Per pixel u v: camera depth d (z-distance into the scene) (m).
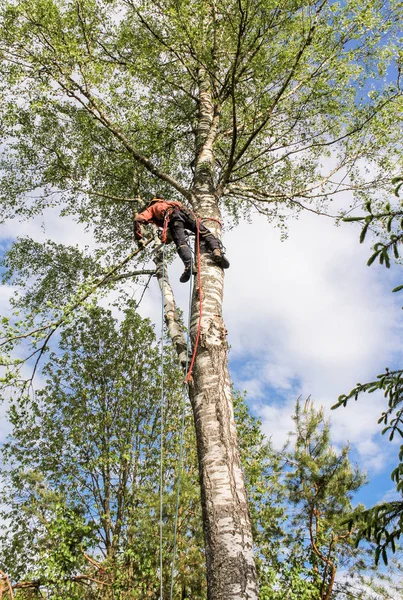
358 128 8.77
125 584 10.81
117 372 14.47
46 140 9.89
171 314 6.05
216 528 4.21
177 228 6.25
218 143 9.36
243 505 4.36
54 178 9.77
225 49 8.14
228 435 4.73
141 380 14.73
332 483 10.77
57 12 8.11
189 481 11.31
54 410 14.05
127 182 9.61
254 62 7.30
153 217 6.54
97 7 8.97
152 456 13.50
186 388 5.25
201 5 7.12
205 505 4.38
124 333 14.78
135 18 9.15
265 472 11.80
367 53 8.69
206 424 4.82
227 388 5.09
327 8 7.56
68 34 8.53
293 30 7.59
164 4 7.84
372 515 3.52
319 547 11.06
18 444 13.70
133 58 9.29
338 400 3.87
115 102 8.93
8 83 8.77
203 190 7.31
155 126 9.01
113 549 11.76
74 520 11.62
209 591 4.00
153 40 8.27
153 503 11.05
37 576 11.06
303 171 10.12
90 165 9.45
